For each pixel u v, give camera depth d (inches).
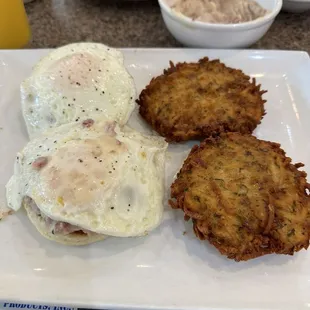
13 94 10.3
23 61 10.8
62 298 7.2
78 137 8.2
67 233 7.4
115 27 12.7
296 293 7.4
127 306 7.1
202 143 8.8
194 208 7.7
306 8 12.7
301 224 7.5
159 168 8.4
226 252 7.4
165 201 8.6
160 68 10.9
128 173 7.7
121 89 9.3
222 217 7.6
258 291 7.4
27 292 7.2
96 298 7.2
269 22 10.8
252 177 8.1
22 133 9.6
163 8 10.8
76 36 12.3
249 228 7.4
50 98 8.8
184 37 11.1
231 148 8.7
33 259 7.7
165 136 9.3
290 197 7.8
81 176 7.4
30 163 7.9
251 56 11.0
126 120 9.1
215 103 9.5
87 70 9.1
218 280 7.5
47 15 13.0
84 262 7.7
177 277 7.6
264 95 10.5
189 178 8.2
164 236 8.1
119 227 7.4
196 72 10.2
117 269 7.6
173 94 9.7
